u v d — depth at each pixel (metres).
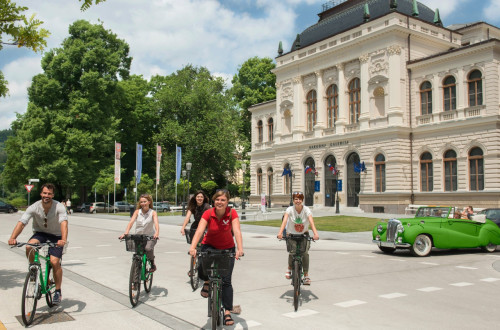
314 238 8.70
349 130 42.22
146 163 69.81
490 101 33.38
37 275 7.38
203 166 63.03
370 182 39.75
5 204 58.00
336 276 11.42
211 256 6.42
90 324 7.06
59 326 6.95
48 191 7.79
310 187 46.88
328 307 8.20
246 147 68.62
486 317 7.51
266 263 13.55
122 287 10.01
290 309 8.05
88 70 53.72
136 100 63.06
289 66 48.69
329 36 44.19
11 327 6.89
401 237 15.37
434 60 36.88
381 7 41.38
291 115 48.94
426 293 9.40
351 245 18.61
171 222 33.59
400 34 38.44
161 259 14.48
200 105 62.88
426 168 37.62
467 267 13.02
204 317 7.50
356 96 42.34
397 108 37.94
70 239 21.36
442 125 36.03
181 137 61.09
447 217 16.50
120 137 60.00
